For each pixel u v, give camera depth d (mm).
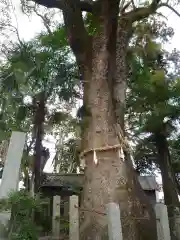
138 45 13648
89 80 9297
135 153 16531
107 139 8266
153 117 13844
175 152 17750
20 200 4957
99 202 7398
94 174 7867
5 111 13234
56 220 8008
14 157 5836
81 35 9578
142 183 18656
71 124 14578
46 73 13891
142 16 10398
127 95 14031
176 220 6852
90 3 9805
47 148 14656
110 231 4949
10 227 4973
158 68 14555
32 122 14469
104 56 9250
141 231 7164
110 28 9422
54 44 13969
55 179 17219
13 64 13086
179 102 13820
